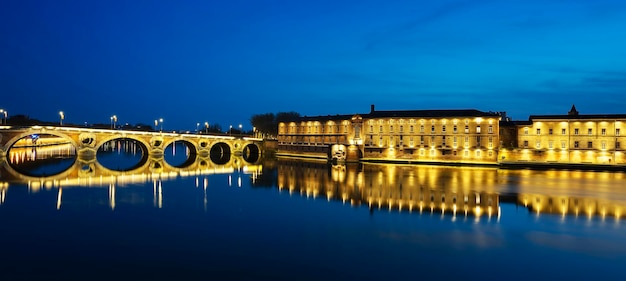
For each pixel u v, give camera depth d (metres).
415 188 93.94
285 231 54.47
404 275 40.03
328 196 82.69
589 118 148.25
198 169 138.62
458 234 53.88
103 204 70.69
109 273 39.25
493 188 93.75
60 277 38.25
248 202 75.12
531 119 156.88
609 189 92.25
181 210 66.88
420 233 54.16
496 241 50.97
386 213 66.06
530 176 118.69
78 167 133.12
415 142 166.00
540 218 63.12
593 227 58.00
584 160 148.12
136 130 178.00
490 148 154.50
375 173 127.44
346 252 46.31
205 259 43.34
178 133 190.00
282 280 38.34
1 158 138.25
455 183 102.69
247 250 46.47
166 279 38.09
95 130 160.25
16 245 47.03
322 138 190.62
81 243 48.00
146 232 53.00
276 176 118.62
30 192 81.62
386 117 171.00
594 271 41.75
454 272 40.94
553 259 44.91
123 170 128.88
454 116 160.12
